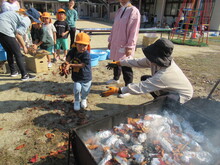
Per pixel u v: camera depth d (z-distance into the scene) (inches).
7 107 125.8
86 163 64.2
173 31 480.1
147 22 848.3
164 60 86.8
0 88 152.6
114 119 80.5
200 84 184.5
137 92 90.5
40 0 1262.3
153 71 105.0
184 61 267.9
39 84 163.8
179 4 716.7
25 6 1505.9
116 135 77.5
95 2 1161.4
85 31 290.0
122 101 143.3
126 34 136.3
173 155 68.7
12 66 174.1
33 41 211.8
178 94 95.7
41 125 109.0
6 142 95.1
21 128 105.8
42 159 85.7
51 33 196.1
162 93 104.0
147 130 79.0
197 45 411.2
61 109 126.0
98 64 228.5
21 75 169.5
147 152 70.6
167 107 94.2
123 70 141.0
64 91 152.6
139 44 385.1
